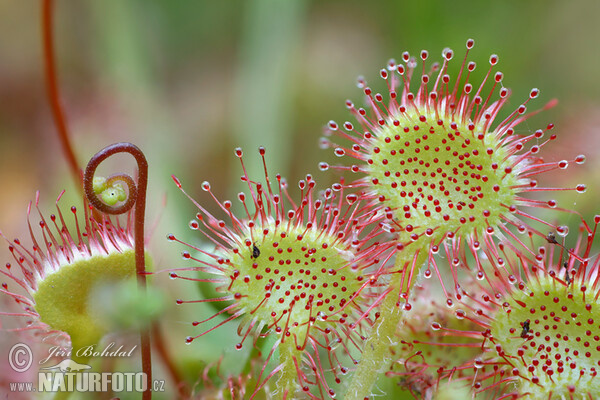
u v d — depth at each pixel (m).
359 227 0.11
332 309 0.11
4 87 0.16
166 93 0.16
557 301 0.11
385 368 0.11
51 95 0.13
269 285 0.11
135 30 0.16
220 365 0.12
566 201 0.13
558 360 0.11
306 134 0.16
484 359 0.11
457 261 0.11
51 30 0.13
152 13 0.17
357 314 0.11
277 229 0.11
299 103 0.16
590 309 0.11
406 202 0.11
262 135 0.15
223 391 0.12
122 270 0.11
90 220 0.11
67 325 0.11
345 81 0.16
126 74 0.16
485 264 0.12
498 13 0.15
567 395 0.11
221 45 0.17
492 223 0.11
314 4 0.17
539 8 0.15
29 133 0.15
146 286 0.11
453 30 0.15
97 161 0.11
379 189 0.11
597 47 0.15
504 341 0.11
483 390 0.11
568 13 0.15
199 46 0.17
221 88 0.16
